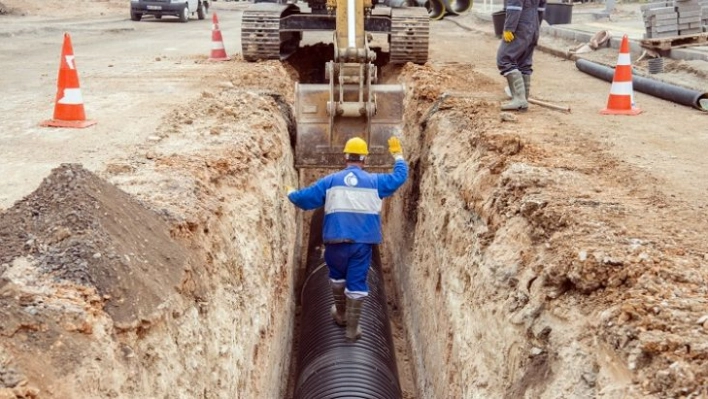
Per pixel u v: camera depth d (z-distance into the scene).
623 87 8.52
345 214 6.25
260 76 10.88
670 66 11.66
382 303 8.04
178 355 3.81
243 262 5.46
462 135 7.57
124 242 3.83
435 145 8.13
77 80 7.45
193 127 7.26
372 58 8.20
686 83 10.36
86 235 3.66
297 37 15.02
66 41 7.32
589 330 3.73
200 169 5.63
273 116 8.33
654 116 8.41
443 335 6.43
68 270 3.44
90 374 3.02
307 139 8.34
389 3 24.97
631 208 4.85
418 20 12.07
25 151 6.32
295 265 9.26
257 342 5.67
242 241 5.57
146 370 3.46
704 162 6.25
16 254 3.56
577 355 3.73
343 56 8.10
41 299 3.19
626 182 5.55
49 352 2.98
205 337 4.28
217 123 7.42
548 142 6.79
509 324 4.60
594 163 6.07
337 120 8.27
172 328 3.81
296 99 8.30
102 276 3.49
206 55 14.21
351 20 8.34
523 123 7.70
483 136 6.83
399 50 12.11
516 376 4.38
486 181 6.00
